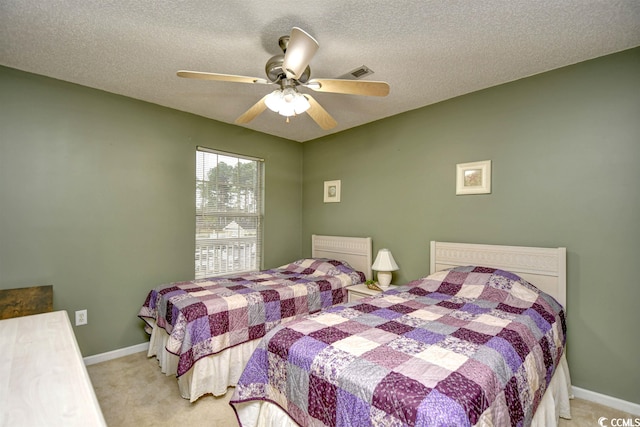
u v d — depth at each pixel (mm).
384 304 2150
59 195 2480
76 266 2559
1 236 2252
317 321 1814
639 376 1999
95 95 2645
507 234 2541
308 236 4289
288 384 1490
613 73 2094
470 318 1850
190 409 2039
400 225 3256
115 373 2471
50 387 919
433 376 1208
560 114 2297
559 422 1926
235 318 2299
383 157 3404
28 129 2352
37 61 2195
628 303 2035
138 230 2883
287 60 1530
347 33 1853
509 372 1368
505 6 1615
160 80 2492
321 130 3838
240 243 3732
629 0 1562
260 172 3959
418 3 1593
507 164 2543
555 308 2131
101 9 1636
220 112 3219
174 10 1645
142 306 2818
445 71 2346
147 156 2941
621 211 2062
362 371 1263
